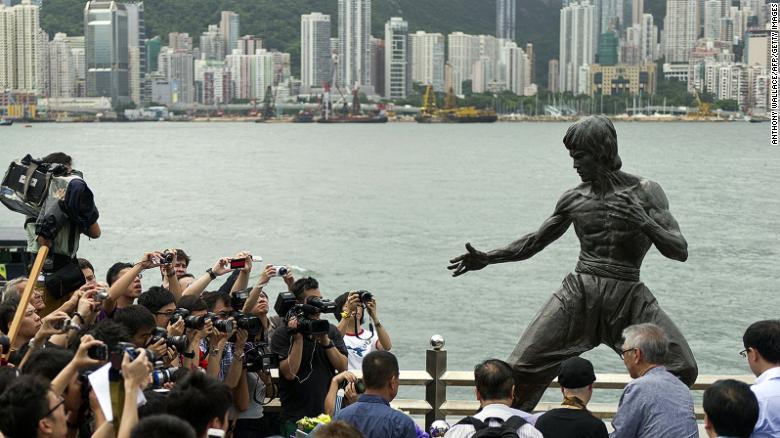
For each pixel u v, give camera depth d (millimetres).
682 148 153500
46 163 12078
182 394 7773
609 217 11406
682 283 37312
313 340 11305
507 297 35156
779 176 96438
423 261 44781
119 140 185500
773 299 34406
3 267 15422
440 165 118875
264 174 102375
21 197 12047
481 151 153750
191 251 48625
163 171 105125
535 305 33844
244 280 12336
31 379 7516
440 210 68125
